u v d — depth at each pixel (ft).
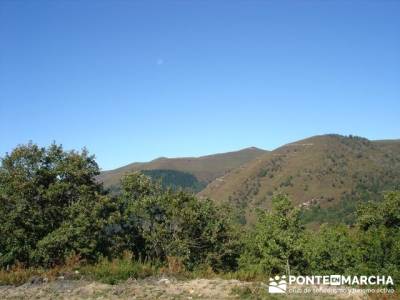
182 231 121.70
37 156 112.47
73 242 101.65
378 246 72.28
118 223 113.60
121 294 64.59
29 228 104.37
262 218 106.22
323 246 94.22
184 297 62.54
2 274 75.25
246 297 62.13
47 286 69.67
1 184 108.58
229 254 127.44
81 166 117.50
